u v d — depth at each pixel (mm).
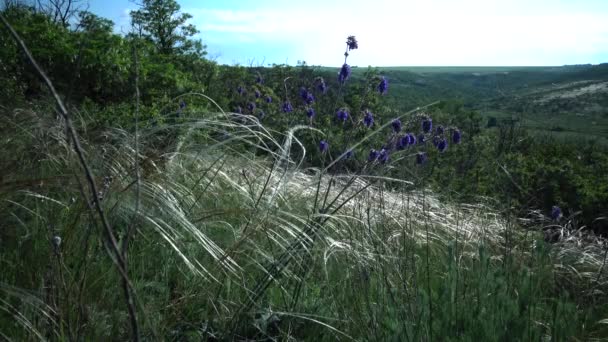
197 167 4219
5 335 2201
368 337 2564
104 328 2371
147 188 3117
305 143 7086
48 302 2363
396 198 5000
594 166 7922
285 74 11648
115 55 8102
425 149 7047
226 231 3498
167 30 12711
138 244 3166
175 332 2508
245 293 2922
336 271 3410
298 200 4113
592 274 4168
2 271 2707
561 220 6195
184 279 2984
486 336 2518
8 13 8781
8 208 3137
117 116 6621
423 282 3309
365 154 5500
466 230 4848
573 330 2869
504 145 7910
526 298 2949
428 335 2521
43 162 3793
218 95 11328
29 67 7770
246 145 5836
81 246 2797
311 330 2744
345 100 8977
